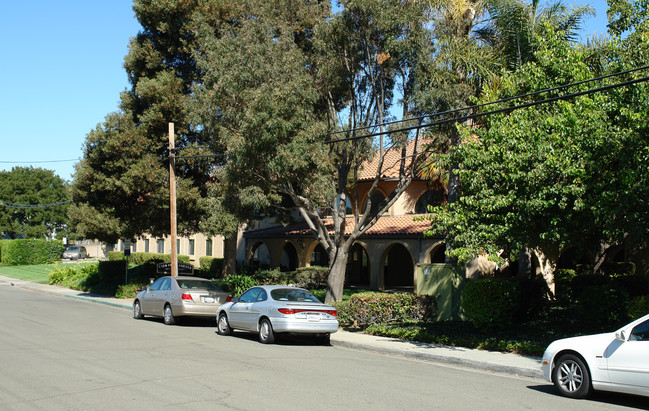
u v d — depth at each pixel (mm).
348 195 31281
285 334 15906
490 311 13859
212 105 16750
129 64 26266
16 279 43438
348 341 14109
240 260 38688
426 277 17312
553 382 8758
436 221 12750
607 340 8242
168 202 24953
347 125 19219
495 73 18250
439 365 11484
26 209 71125
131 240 27938
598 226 11586
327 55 18031
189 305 17266
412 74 17797
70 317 18953
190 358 11266
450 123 17172
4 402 7469
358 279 33031
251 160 16156
